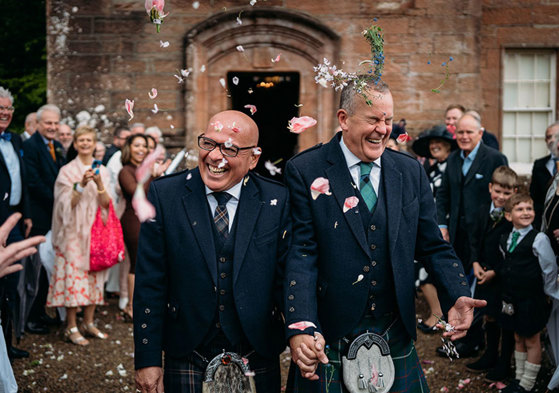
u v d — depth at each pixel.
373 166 2.62
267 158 13.03
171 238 2.53
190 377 2.50
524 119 10.21
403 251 2.56
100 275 5.37
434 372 4.57
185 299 2.50
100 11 8.99
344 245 2.52
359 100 2.46
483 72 9.95
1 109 4.73
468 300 2.44
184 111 9.04
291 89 12.80
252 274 2.49
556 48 10.01
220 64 9.07
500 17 9.90
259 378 2.54
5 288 4.40
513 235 4.12
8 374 2.55
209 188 2.53
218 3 8.98
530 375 4.02
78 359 4.96
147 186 5.70
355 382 2.49
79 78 9.05
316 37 8.97
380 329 2.57
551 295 3.89
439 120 9.11
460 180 5.09
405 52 9.08
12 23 13.67
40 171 5.88
